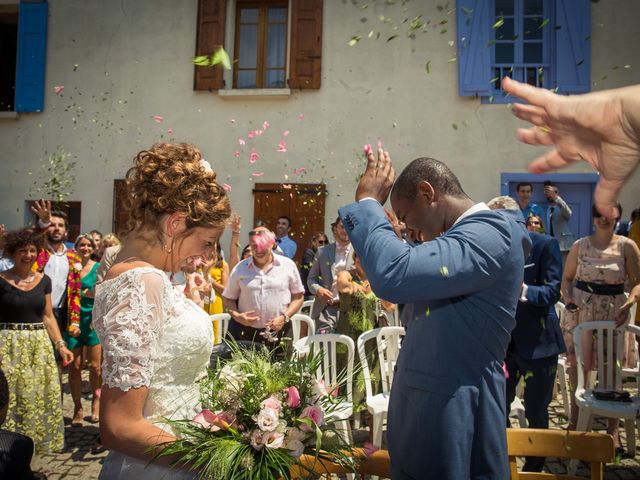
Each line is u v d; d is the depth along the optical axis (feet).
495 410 4.87
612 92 2.34
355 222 5.06
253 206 27.35
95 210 28.02
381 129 26.53
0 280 11.81
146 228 4.93
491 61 25.43
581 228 25.54
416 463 4.92
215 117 27.73
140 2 28.22
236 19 28.68
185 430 4.71
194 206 4.81
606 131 2.31
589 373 13.75
